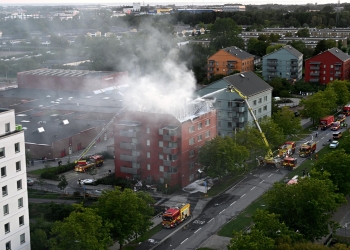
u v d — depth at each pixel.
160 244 84.25
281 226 72.19
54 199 107.00
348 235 84.88
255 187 111.00
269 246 66.06
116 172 117.00
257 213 74.12
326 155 98.81
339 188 95.06
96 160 129.88
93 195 107.31
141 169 114.75
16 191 74.75
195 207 100.56
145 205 82.69
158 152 111.69
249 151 121.19
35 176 123.00
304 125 168.62
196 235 87.50
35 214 95.00
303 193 79.62
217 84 143.62
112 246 83.31
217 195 106.88
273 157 128.62
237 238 68.81
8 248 73.81
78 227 68.94
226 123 141.88
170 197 106.38
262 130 132.62
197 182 115.25
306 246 66.75
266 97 150.50
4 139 72.00
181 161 110.94
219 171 108.50
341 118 172.25
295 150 139.62
